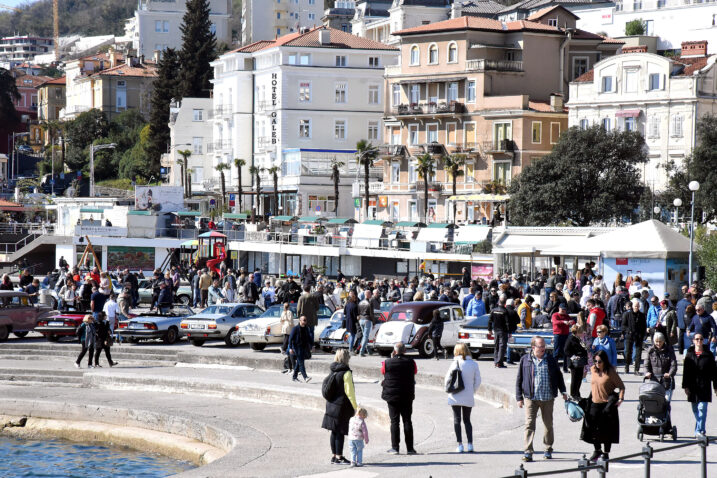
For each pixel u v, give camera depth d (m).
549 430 27.81
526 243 85.94
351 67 183.25
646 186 120.69
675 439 29.41
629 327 44.16
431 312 52.97
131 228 120.75
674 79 124.31
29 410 45.53
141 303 86.12
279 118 180.75
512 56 149.00
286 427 39.69
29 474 36.34
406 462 28.14
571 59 151.38
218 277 89.06
